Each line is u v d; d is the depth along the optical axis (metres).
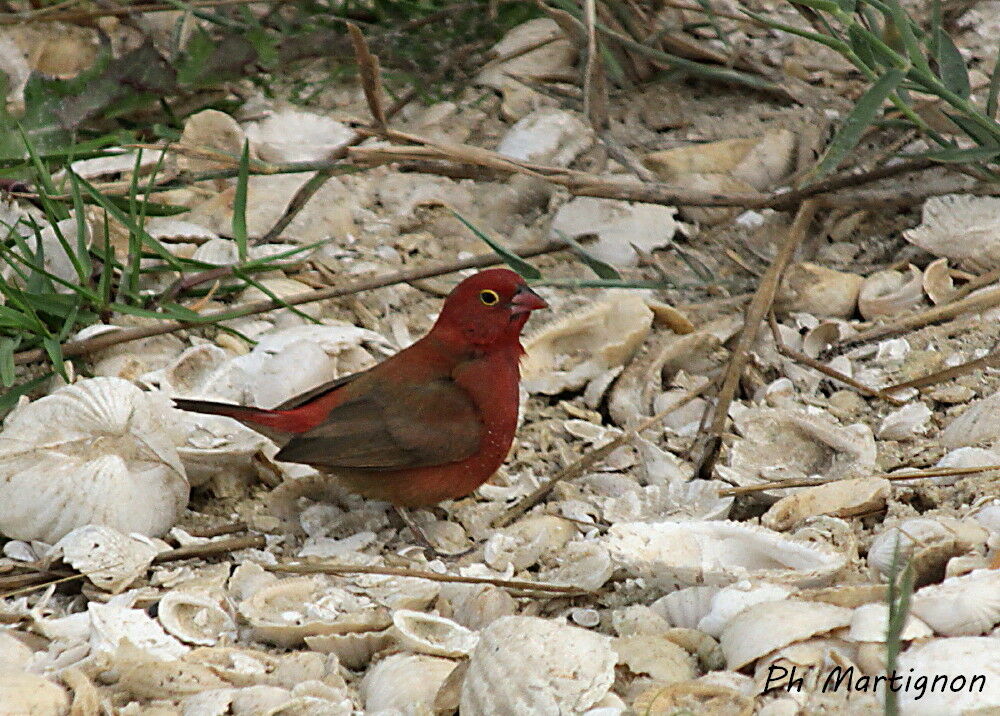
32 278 11.03
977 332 11.03
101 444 8.80
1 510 8.56
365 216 12.98
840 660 6.69
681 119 13.88
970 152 10.22
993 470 8.93
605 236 12.34
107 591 8.20
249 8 14.81
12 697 6.48
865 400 10.45
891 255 12.17
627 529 8.21
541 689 6.46
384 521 9.30
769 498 9.26
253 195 12.63
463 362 9.09
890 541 7.88
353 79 14.81
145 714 6.80
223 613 7.89
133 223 10.98
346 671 7.48
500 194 13.09
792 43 14.53
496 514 9.37
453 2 15.02
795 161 13.02
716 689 6.55
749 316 10.82
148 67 13.08
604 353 10.82
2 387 10.21
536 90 14.26
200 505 9.48
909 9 15.03
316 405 9.11
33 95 12.67
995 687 6.29
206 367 10.20
